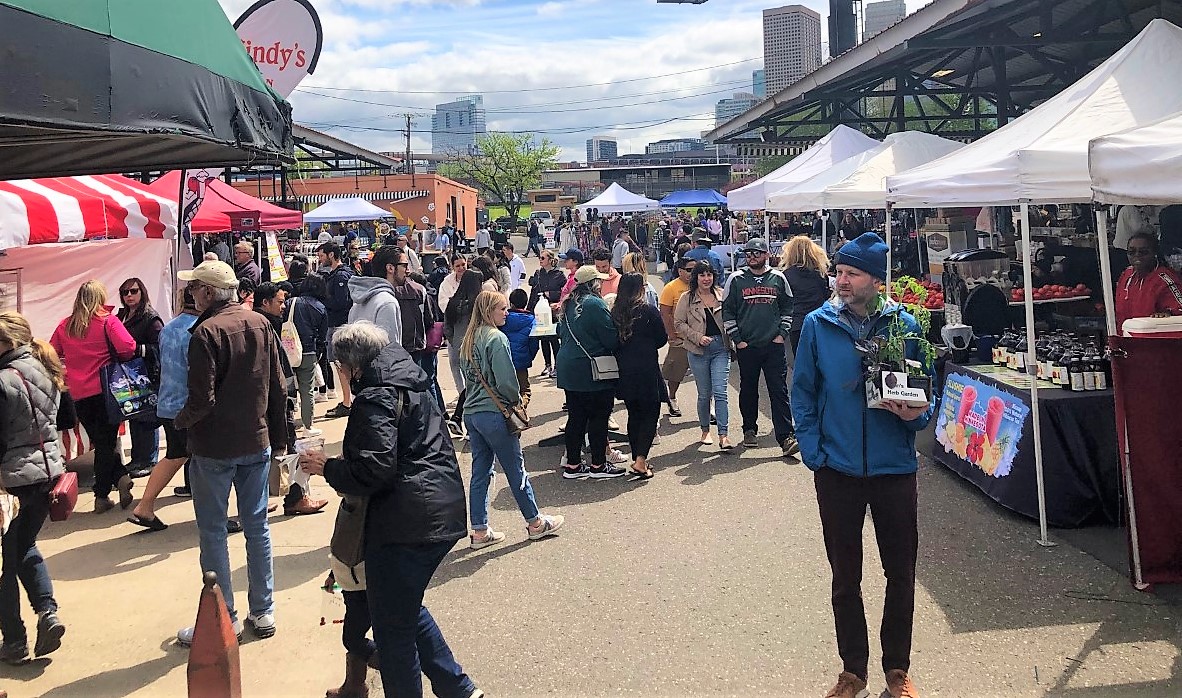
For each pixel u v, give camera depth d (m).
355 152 24.00
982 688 3.78
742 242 22.09
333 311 10.43
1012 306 7.86
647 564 5.36
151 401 6.87
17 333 4.36
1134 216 8.59
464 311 8.65
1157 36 6.32
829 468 3.62
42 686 4.13
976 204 5.84
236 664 3.30
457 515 3.53
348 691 3.84
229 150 4.46
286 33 7.64
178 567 5.55
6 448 4.25
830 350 3.61
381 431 3.33
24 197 6.74
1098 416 5.54
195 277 4.42
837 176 12.00
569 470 7.30
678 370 9.10
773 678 3.96
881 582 4.92
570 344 7.05
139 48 2.88
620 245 22.45
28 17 2.44
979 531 5.59
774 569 5.18
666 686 3.94
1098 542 5.33
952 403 6.87
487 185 80.06
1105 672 3.86
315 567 5.53
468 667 4.20
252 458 4.48
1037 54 12.76
